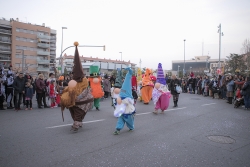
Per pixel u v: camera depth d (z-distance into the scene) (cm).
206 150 503
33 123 761
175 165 421
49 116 893
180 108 1127
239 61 2802
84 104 666
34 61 5647
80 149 502
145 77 1342
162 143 549
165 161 439
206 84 1830
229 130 686
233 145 541
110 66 5444
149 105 1265
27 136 603
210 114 959
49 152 482
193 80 2086
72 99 640
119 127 625
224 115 942
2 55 5275
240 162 439
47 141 559
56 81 1290
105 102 1398
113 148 510
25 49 5503
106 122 782
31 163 423
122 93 646
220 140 580
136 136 609
